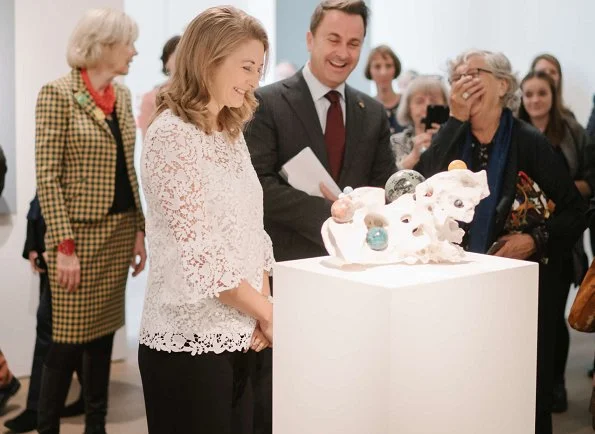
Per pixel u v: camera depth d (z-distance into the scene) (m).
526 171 2.56
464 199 1.50
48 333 3.36
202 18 1.78
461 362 1.40
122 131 3.09
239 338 1.84
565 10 4.62
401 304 1.29
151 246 1.86
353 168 2.66
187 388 1.83
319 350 1.43
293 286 1.47
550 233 2.54
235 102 1.80
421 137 3.29
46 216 2.93
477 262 1.52
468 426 1.43
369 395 1.34
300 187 2.55
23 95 3.96
